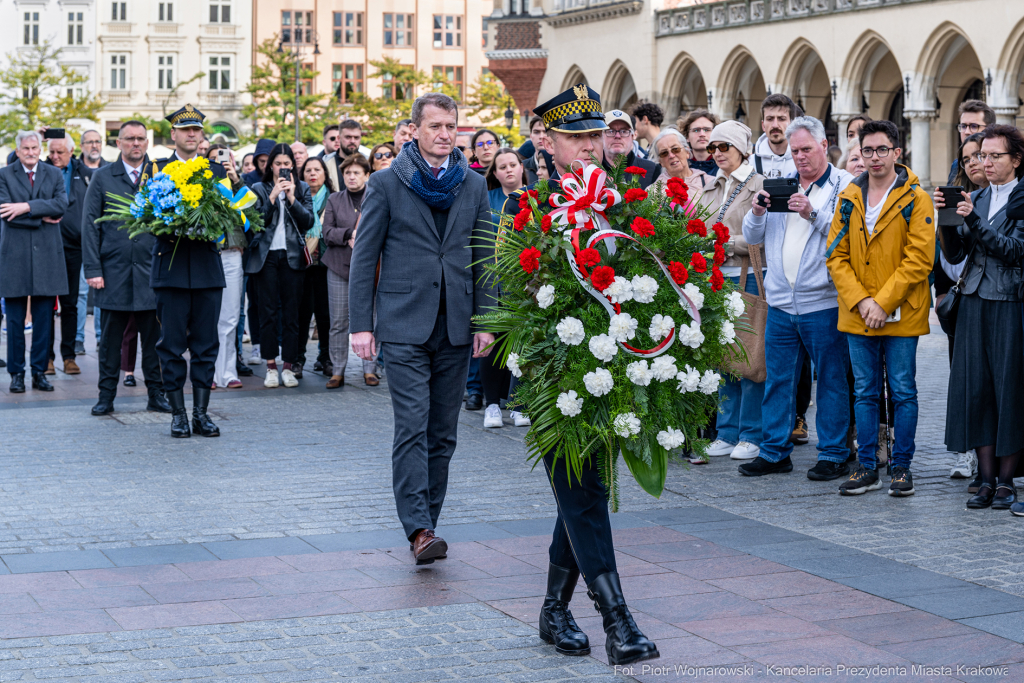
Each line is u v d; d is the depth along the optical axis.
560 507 4.46
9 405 10.77
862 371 7.36
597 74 40.78
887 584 5.42
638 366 4.20
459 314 5.96
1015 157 7.07
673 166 8.60
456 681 4.23
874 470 7.42
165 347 9.17
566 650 4.50
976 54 32.00
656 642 4.66
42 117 57.03
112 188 10.03
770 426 7.98
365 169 11.46
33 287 11.39
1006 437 6.86
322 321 12.67
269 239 11.70
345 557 5.89
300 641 4.65
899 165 7.38
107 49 66.62
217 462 8.26
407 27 71.94
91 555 5.91
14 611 5.00
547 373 4.39
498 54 43.50
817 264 7.64
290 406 10.77
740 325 4.53
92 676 4.23
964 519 6.69
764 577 5.54
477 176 6.12
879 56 34.41
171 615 4.96
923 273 7.12
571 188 4.36
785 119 8.60
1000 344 6.91
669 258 4.38
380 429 9.59
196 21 67.12
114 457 8.41
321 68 70.56
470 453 8.63
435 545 5.68
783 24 34.41
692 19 37.22
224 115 67.44
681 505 7.07
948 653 4.53
